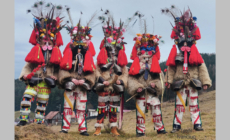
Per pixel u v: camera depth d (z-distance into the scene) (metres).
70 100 7.94
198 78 8.09
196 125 7.84
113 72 8.38
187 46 8.10
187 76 7.99
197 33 8.23
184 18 8.29
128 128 11.88
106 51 8.45
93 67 7.97
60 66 7.76
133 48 8.55
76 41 8.03
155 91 8.01
